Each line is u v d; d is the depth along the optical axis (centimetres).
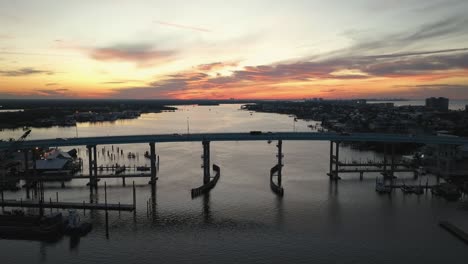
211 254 7638
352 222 9375
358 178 14400
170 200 11319
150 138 13925
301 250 7781
